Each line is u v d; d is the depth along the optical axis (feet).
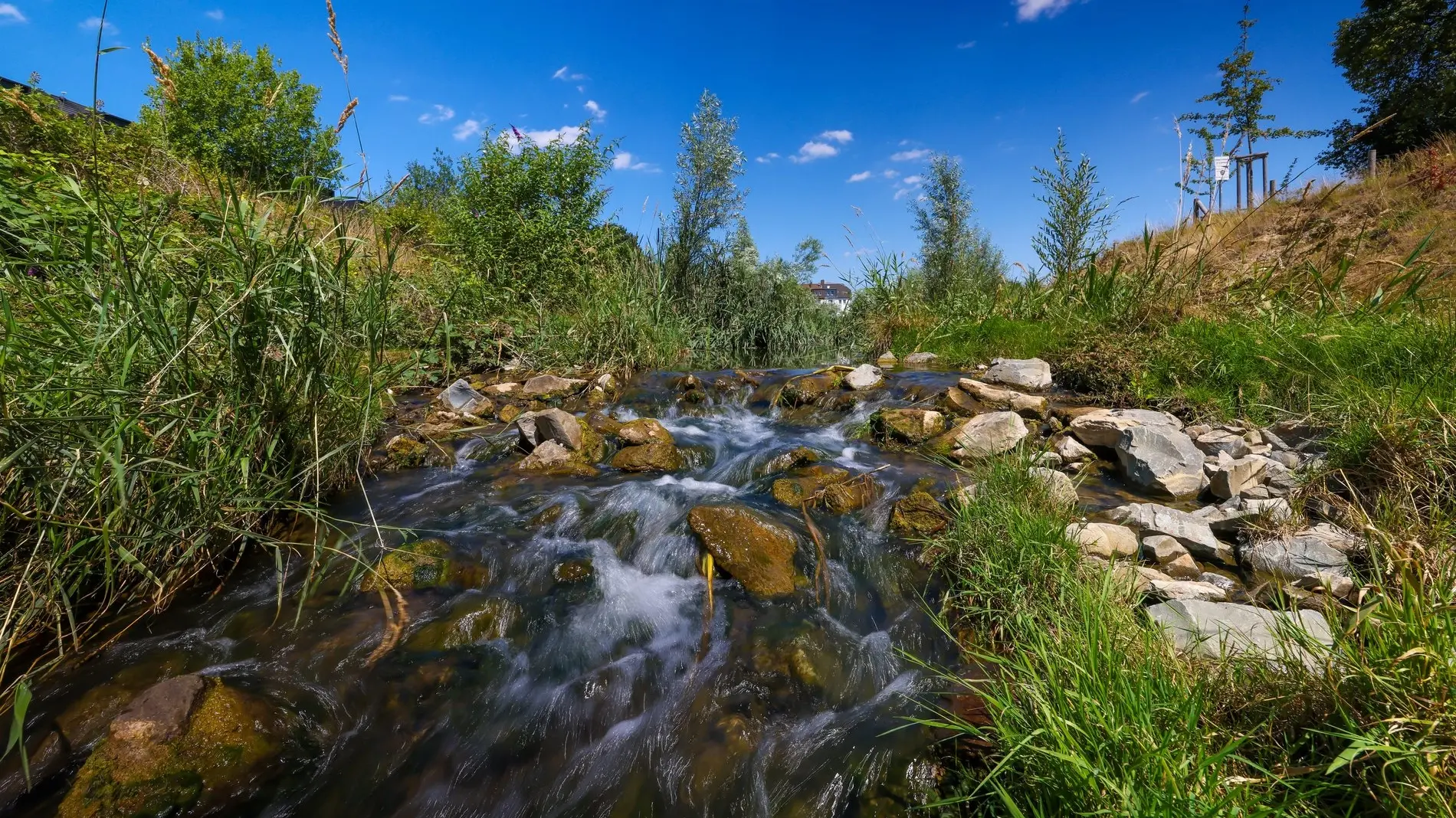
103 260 8.12
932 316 27.73
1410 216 29.45
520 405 17.81
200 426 8.21
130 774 5.25
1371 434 9.39
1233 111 41.78
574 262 26.40
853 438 14.90
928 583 8.66
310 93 44.47
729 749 6.11
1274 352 13.66
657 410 18.42
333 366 10.77
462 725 6.42
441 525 10.40
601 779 5.86
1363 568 7.51
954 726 5.32
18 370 7.23
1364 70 56.65
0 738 5.79
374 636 7.55
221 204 9.02
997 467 10.20
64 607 7.40
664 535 9.93
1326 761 4.35
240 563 9.04
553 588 8.83
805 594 8.64
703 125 32.63
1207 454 11.91
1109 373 15.78
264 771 5.67
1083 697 4.78
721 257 33.17
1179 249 20.16
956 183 38.86
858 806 5.42
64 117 14.39
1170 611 6.65
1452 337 11.45
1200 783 4.05
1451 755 3.85
